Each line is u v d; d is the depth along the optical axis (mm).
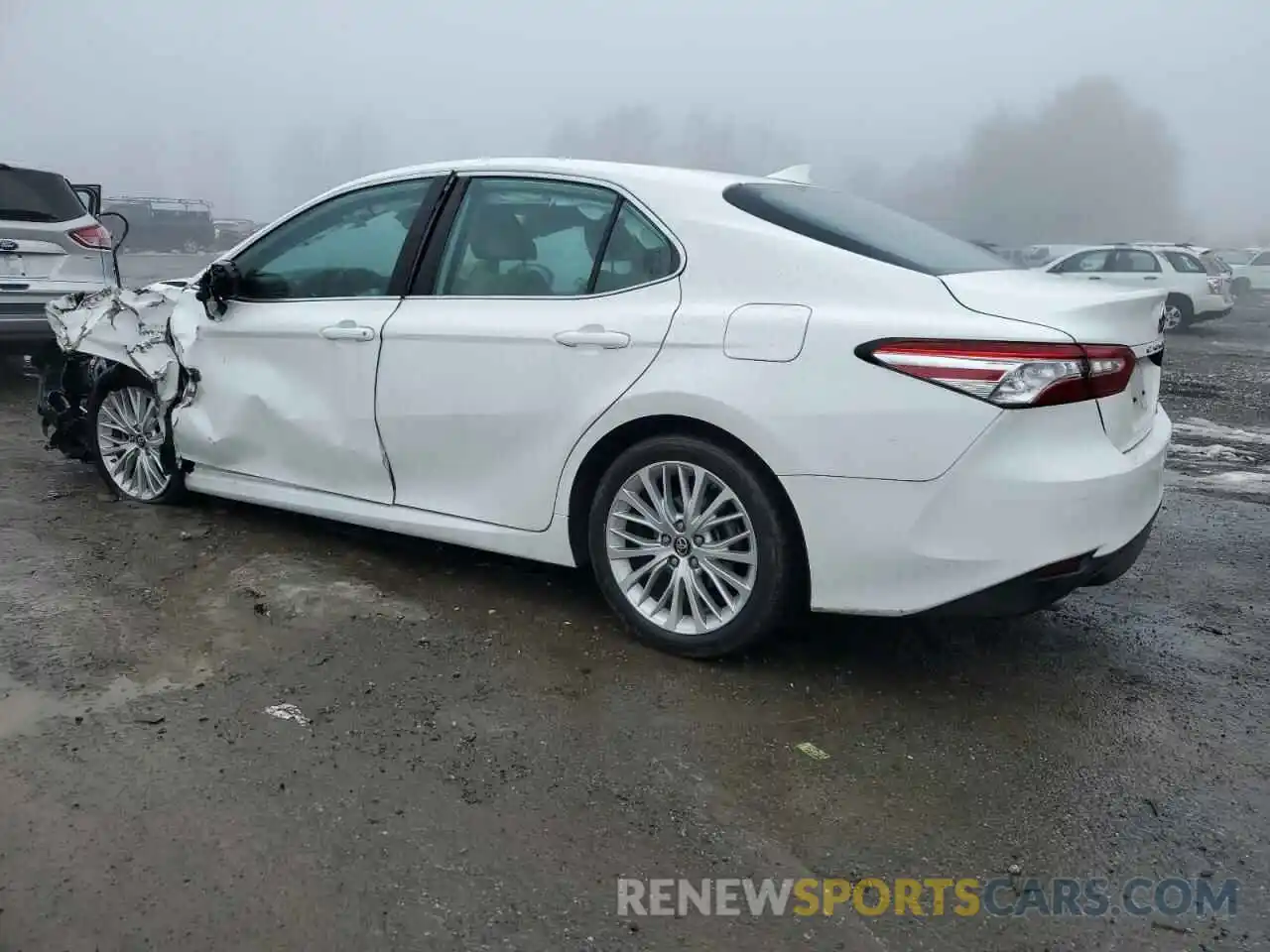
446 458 4070
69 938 2271
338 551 4625
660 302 3590
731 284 3498
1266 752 3271
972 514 3131
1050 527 3115
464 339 3934
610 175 3844
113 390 5266
